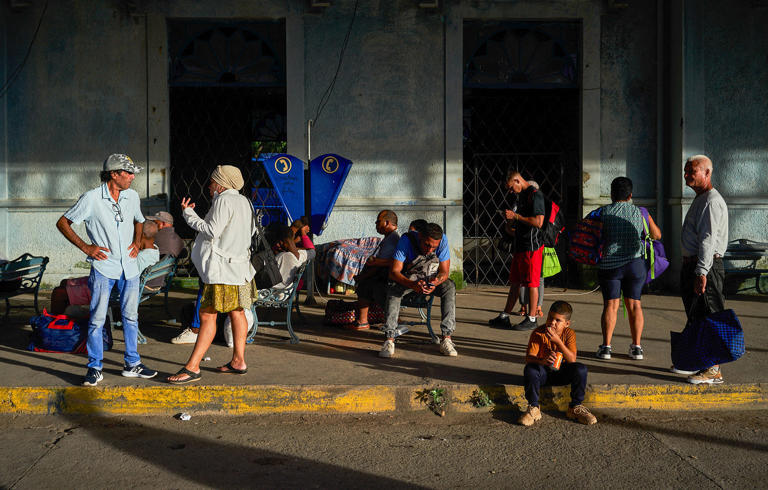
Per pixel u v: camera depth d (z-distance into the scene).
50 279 9.16
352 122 9.29
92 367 4.51
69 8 9.06
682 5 8.90
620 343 5.94
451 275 9.44
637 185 9.41
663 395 4.56
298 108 9.22
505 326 6.71
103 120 9.16
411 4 9.23
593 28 9.27
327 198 7.90
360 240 9.04
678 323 6.93
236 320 4.80
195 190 9.76
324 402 4.47
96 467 3.50
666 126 9.34
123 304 4.70
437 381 4.64
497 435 4.05
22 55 9.07
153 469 3.48
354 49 9.24
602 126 9.38
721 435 4.05
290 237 6.20
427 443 3.91
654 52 9.32
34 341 5.47
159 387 4.45
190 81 9.33
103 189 4.55
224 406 4.45
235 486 3.27
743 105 9.12
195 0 9.12
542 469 3.52
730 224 9.15
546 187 9.98
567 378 4.37
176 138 9.62
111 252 4.55
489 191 9.99
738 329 4.48
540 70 9.52
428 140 9.33
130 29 9.13
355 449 3.80
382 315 6.70
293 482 3.33
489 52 9.49
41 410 4.41
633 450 3.80
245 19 9.25
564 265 9.70
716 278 4.59
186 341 5.86
